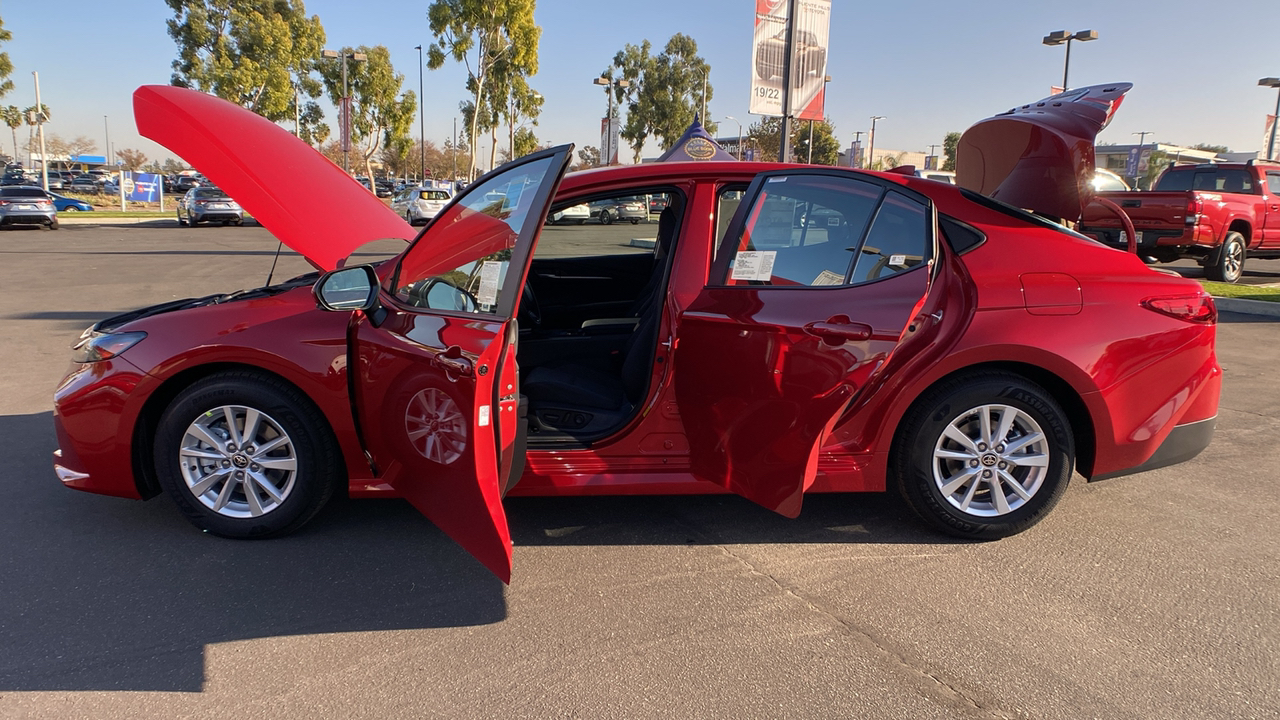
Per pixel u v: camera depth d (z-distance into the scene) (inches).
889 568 125.0
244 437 128.0
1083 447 132.6
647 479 128.5
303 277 161.3
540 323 178.5
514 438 112.9
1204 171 537.3
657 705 91.2
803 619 110.0
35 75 1621.6
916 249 118.6
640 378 136.0
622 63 2317.9
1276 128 1315.2
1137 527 139.9
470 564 125.6
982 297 124.0
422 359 105.3
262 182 148.1
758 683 95.5
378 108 2073.1
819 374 110.6
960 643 104.0
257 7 1770.4
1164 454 132.2
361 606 112.8
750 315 117.3
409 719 88.6
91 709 89.5
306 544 131.7
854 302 113.1
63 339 304.8
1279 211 514.0
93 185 2240.4
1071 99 149.4
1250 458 177.0
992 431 129.6
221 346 123.6
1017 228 130.1
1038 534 137.3
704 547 132.6
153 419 131.6
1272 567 124.9
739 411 118.9
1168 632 106.3
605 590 118.1
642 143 2396.7
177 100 147.7
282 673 97.0
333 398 123.8
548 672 97.6
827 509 148.8
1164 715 89.4
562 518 144.3
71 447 128.7
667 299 126.5
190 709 89.9
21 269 548.7
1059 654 101.5
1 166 2790.4
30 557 126.0
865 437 128.5
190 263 604.4
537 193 103.8
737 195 131.9
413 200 1267.2
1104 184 522.0
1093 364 124.4
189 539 133.0
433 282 118.3
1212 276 496.4
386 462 119.5
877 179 126.5
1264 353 292.7
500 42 1672.0
